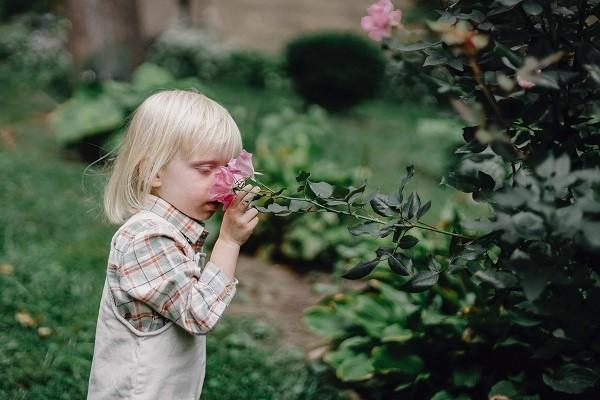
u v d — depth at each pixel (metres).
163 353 2.11
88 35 9.66
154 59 16.16
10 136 8.97
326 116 12.69
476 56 2.13
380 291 3.75
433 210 6.70
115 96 8.40
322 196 2.19
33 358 3.48
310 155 6.95
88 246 5.29
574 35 2.11
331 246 5.45
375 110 13.67
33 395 3.16
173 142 2.15
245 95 13.72
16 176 6.87
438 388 3.19
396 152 9.80
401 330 3.30
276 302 4.88
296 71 14.16
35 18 15.88
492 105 2.06
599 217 1.69
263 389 3.48
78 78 9.80
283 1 20.36
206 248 5.58
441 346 3.19
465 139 2.21
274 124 8.51
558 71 1.96
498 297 2.46
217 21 19.88
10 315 3.93
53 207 6.04
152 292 2.05
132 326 2.11
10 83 12.45
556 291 2.07
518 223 1.73
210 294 2.08
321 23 20.39
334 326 3.61
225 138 2.19
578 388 2.24
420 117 12.95
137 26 9.94
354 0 20.59
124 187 2.23
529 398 2.64
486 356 3.04
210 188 2.10
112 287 2.13
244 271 5.39
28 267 4.66
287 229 5.60
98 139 8.23
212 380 3.48
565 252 1.88
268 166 5.65
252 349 3.95
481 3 2.16
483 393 3.01
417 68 2.58
